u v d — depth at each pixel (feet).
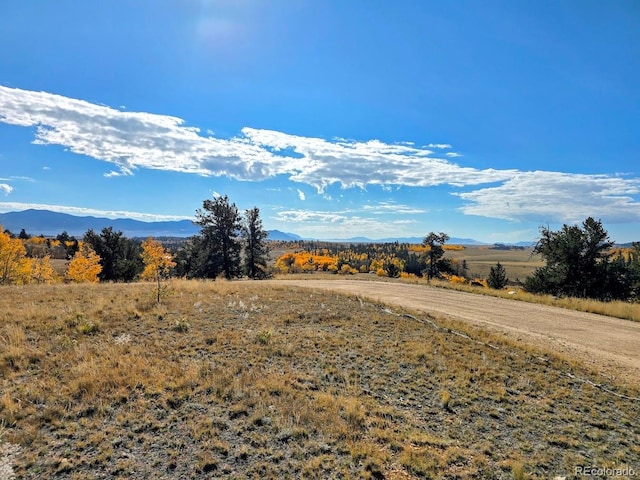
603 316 47.73
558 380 25.88
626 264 83.56
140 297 46.57
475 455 16.76
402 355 29.27
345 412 19.70
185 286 59.00
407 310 45.91
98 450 15.49
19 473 13.88
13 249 110.93
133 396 20.01
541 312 49.06
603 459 16.97
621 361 29.58
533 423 20.10
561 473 15.75
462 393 23.31
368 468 15.26
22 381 21.30
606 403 22.76
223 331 32.86
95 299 43.52
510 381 25.53
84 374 21.95
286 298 50.52
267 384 22.33
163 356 26.12
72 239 315.78
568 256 84.33
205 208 137.08
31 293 48.03
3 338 27.09
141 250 153.89
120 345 27.55
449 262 178.09
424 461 15.88
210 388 21.44
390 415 20.07
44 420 17.42
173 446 16.07
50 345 26.81
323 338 32.42
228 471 14.65
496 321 42.47
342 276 119.75
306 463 15.30
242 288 60.18
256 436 17.02
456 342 33.22
